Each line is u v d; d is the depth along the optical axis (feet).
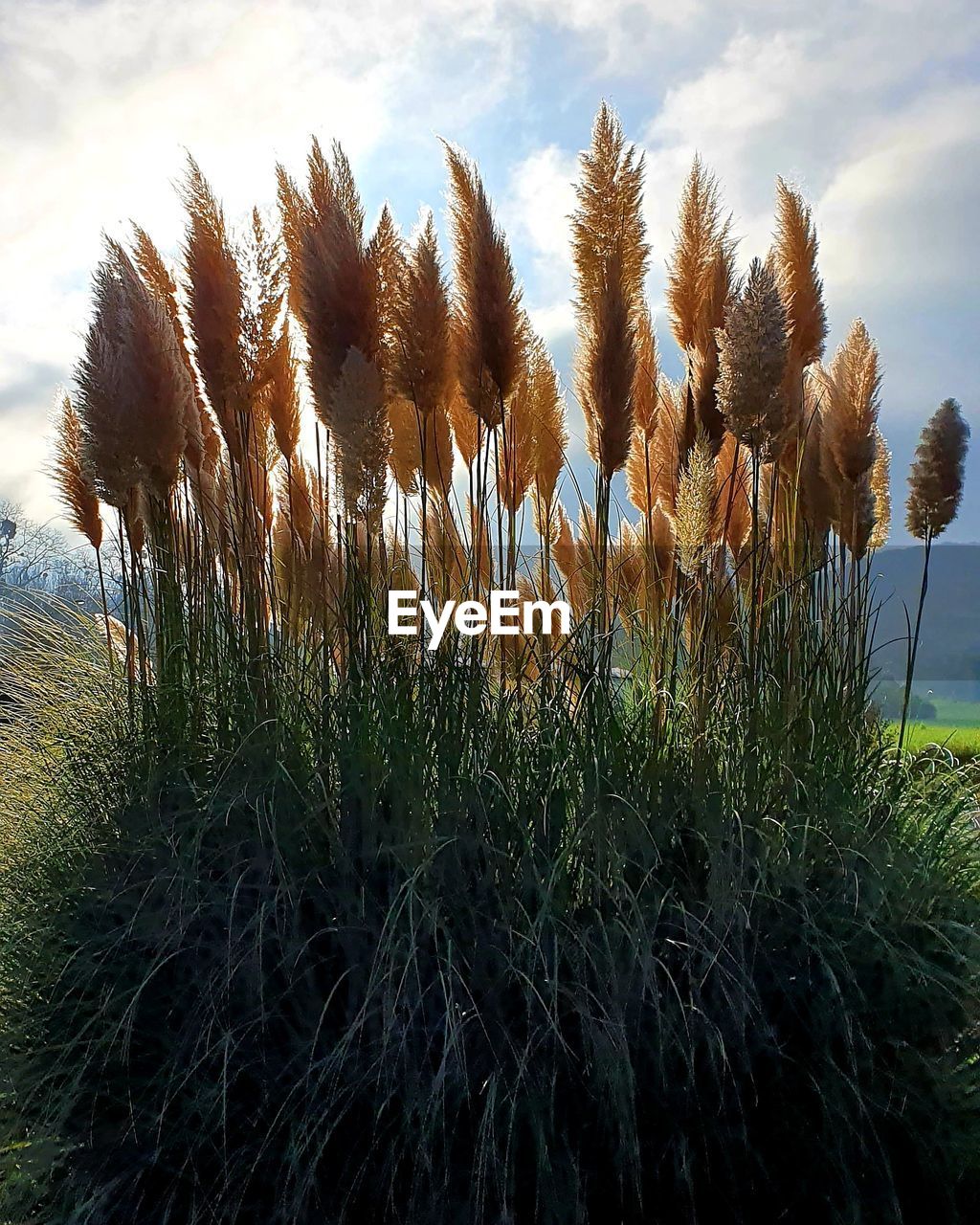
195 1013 6.64
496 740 7.78
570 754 7.68
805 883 7.40
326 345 8.86
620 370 9.26
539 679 8.66
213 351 9.41
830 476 10.55
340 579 9.19
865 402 10.02
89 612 12.37
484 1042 6.25
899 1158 6.38
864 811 8.43
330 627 9.14
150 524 9.53
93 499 11.34
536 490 11.50
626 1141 5.82
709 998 6.56
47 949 7.59
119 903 7.57
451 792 7.35
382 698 7.83
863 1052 6.55
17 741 11.04
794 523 10.55
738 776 7.97
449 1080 6.04
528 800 7.39
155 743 8.50
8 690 11.86
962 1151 6.39
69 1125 6.57
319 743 7.86
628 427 9.39
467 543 10.13
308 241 8.91
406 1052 5.99
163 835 7.66
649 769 7.86
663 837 7.54
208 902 7.11
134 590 9.67
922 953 7.36
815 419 10.77
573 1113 6.15
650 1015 6.40
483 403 9.66
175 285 10.75
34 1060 6.94
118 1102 6.48
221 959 6.83
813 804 8.05
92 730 9.77
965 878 8.52
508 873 7.09
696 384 10.46
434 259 8.96
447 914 6.79
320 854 7.41
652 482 11.59
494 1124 5.83
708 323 10.34
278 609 10.23
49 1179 6.45
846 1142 6.22
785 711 8.83
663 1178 6.01
